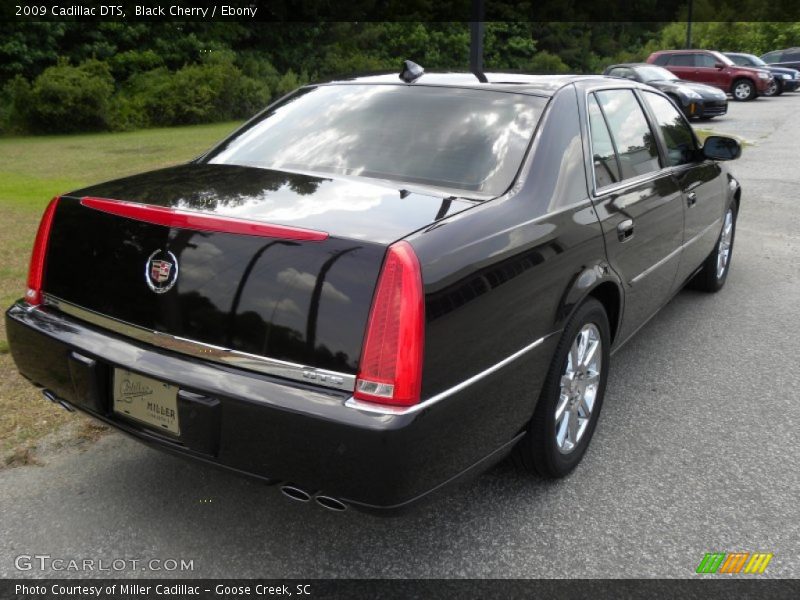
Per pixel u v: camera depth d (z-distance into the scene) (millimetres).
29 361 2617
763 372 4172
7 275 5277
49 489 2826
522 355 2480
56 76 19531
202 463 2240
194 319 2209
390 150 2840
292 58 31875
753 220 8367
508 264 2383
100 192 2605
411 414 2002
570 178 2932
